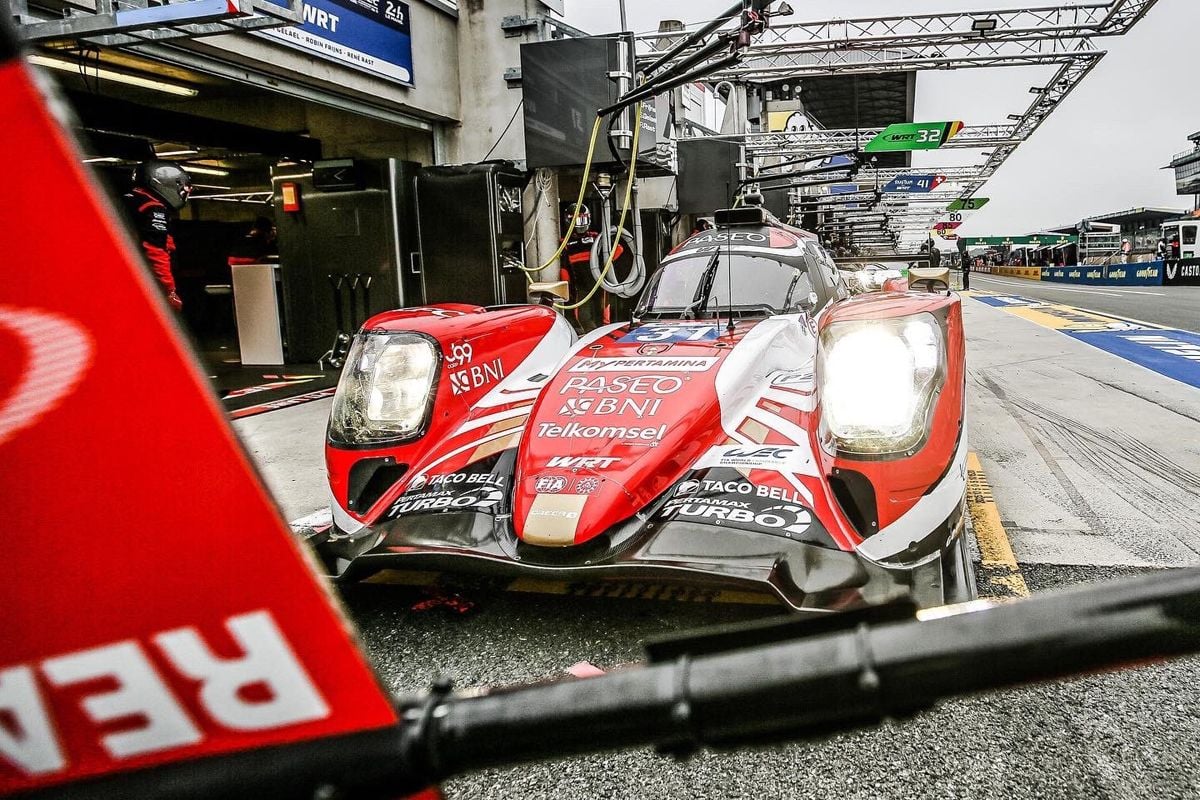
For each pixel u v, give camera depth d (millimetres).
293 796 485
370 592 2379
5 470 431
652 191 12352
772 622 540
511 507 2107
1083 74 12031
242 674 481
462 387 2523
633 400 2330
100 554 453
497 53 8391
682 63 4023
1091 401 5488
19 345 414
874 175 20234
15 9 3553
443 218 7758
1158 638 459
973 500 3240
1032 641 468
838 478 1975
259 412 5680
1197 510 3127
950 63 11070
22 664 467
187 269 10891
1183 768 1486
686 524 1944
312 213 7969
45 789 493
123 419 435
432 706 509
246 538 460
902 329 2037
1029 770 1493
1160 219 54281
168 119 6219
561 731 499
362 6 6832
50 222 399
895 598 537
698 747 503
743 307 3240
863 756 1551
